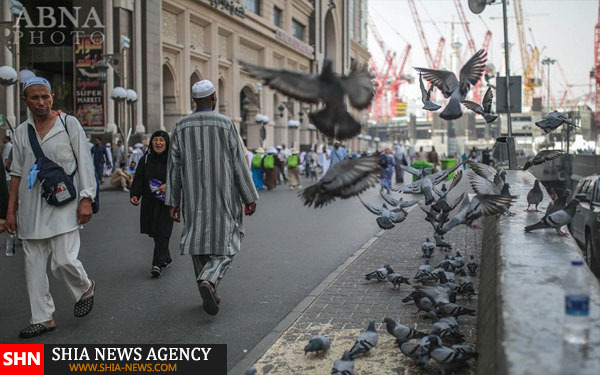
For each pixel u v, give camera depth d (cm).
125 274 824
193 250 580
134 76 2922
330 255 971
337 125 272
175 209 614
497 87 1633
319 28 5897
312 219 1468
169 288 743
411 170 620
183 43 3456
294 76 272
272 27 4641
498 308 318
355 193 351
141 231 820
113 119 2825
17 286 754
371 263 877
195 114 599
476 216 421
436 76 474
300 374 445
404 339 439
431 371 437
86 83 2786
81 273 571
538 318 292
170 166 602
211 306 577
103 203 1828
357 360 463
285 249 1030
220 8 3784
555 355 249
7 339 552
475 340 502
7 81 1995
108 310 644
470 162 569
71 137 564
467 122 8856
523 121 8475
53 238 555
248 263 906
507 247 459
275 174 2616
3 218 565
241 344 535
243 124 4800
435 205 562
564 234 512
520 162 3025
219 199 587
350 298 665
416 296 564
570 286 301
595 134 5628
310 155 3622
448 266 703
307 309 624
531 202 651
